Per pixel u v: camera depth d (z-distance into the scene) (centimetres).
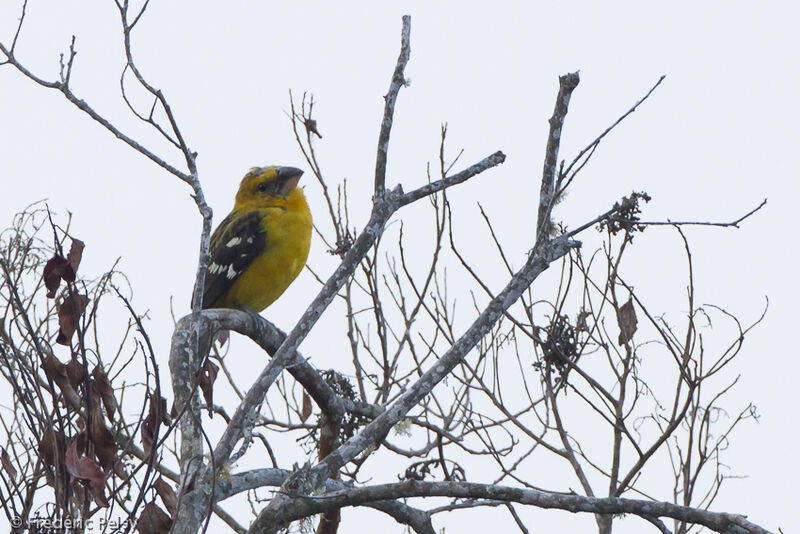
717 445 1251
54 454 769
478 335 960
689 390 1219
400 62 959
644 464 1243
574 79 975
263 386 888
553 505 891
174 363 926
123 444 954
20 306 784
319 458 1277
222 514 1220
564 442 1306
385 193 957
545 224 970
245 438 860
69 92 827
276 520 891
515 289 965
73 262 791
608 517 1227
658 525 924
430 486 895
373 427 941
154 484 813
